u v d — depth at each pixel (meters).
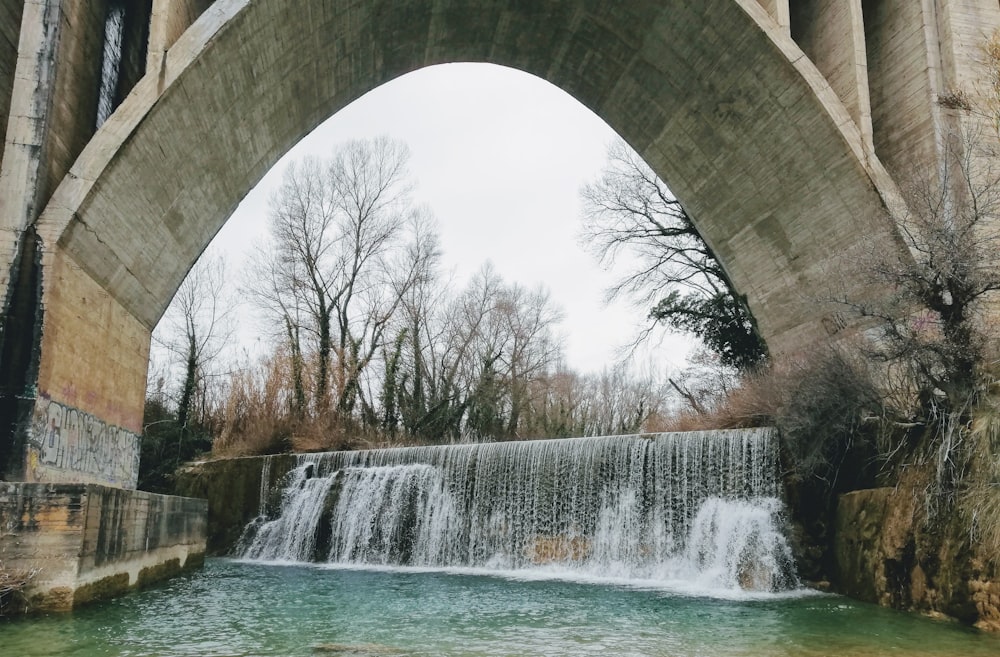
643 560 17.28
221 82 15.73
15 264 12.76
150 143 14.33
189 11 16.69
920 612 11.01
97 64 15.78
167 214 16.25
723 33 18.98
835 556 14.27
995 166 16.34
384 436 31.81
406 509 20.47
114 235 14.48
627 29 21.03
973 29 17.53
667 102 22.05
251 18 15.32
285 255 35.09
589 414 52.72
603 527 18.17
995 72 15.98
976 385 10.98
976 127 16.61
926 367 11.91
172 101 14.38
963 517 10.24
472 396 36.41
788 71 18.22
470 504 20.06
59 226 12.97
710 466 17.27
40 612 10.09
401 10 20.22
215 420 34.22
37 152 13.18
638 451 18.23
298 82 19.14
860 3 18.70
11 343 12.48
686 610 11.69
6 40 14.97
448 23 21.91
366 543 20.44
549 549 18.61
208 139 16.47
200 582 14.60
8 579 10.00
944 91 17.45
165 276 17.66
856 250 16.41
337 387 33.09
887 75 19.03
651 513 17.61
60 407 13.18
